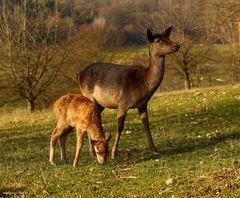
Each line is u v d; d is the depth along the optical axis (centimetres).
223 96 4141
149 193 1647
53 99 7075
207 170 1814
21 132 3456
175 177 1784
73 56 7594
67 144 2800
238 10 4178
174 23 7556
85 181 1875
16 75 6456
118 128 2344
